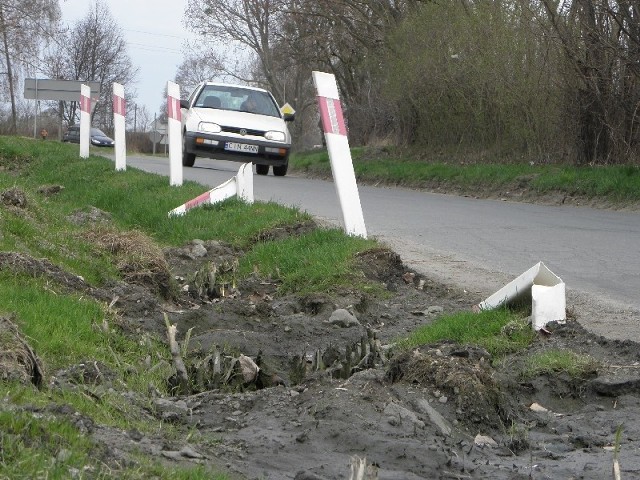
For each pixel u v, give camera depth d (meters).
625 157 21.91
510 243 12.77
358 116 34.81
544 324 7.10
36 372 5.36
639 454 4.96
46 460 3.85
